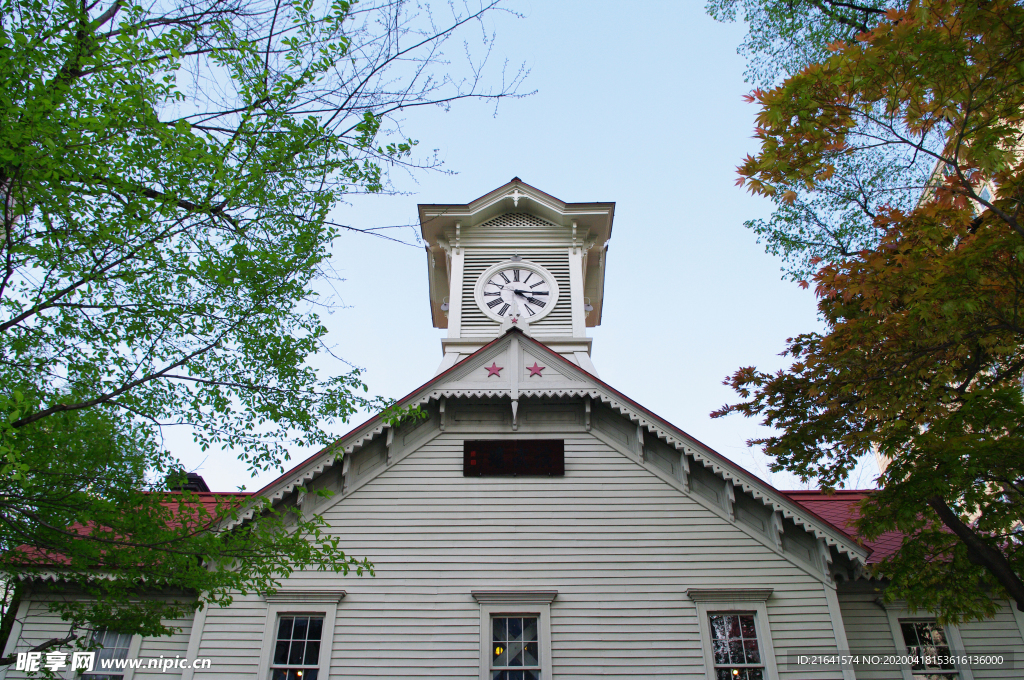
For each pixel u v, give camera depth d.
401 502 14.60
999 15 7.97
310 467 14.46
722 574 13.70
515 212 23.09
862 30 10.80
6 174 6.45
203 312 8.13
